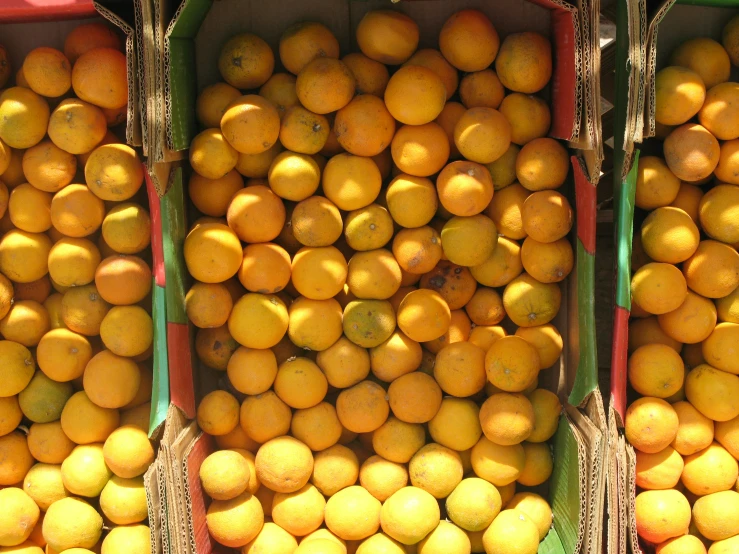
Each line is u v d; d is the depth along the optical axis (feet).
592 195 2.83
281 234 3.15
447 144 3.01
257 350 3.05
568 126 2.87
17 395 3.07
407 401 3.01
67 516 2.94
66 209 2.92
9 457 3.04
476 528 2.95
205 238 2.90
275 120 2.91
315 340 3.05
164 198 2.81
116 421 3.06
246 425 3.06
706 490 3.00
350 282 3.09
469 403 3.10
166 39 2.67
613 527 2.85
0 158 2.92
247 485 2.95
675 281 2.96
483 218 3.02
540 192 3.00
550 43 3.11
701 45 3.07
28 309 3.04
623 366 2.90
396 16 3.01
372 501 3.01
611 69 3.69
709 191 3.08
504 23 3.18
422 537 2.90
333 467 3.05
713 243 3.03
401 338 3.11
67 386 3.09
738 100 2.95
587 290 2.91
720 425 3.05
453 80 3.11
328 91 2.87
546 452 3.16
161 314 2.87
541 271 3.05
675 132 3.00
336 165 3.00
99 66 2.84
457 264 3.07
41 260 3.03
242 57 3.01
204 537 2.93
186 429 2.95
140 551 2.91
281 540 2.96
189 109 3.03
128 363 3.00
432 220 3.21
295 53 3.01
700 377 3.03
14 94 2.89
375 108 2.94
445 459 3.01
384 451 3.07
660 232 3.00
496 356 2.98
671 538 2.98
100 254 3.07
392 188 3.03
